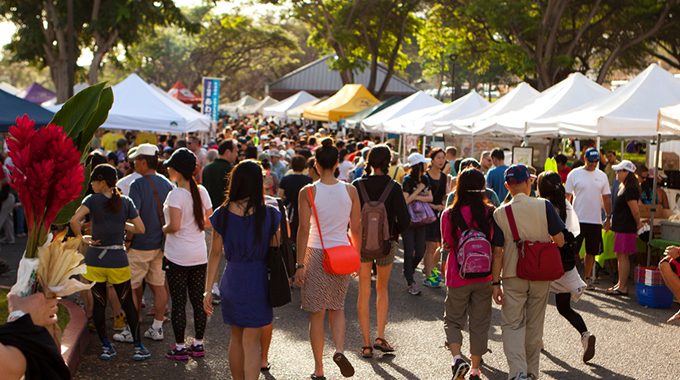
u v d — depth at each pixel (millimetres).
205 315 5160
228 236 3906
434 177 7730
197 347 5164
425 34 33812
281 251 3977
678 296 5234
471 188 4480
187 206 4977
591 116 9516
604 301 7262
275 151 11164
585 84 12117
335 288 4477
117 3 25328
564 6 24547
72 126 2811
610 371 4914
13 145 2021
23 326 1887
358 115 23156
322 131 19688
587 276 7934
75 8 26016
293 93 55750
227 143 7109
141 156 5480
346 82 36531
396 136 25344
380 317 5324
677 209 8258
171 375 4719
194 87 72188
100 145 16328
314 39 37031
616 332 5996
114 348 5340
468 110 15867
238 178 3902
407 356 5242
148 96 14367
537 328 4512
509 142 15086
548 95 12555
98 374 4695
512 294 4387
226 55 68688
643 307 6977
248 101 51906
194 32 28234
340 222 4480
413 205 7367
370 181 5164
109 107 2922
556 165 9859
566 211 5176
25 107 9602
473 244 4328
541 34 24297
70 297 7082
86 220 5762
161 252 5516
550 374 4836
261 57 71000
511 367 4320
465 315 4602
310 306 4461
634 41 26234
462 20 28562
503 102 14227
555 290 5086
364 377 4719
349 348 5465
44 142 2027
